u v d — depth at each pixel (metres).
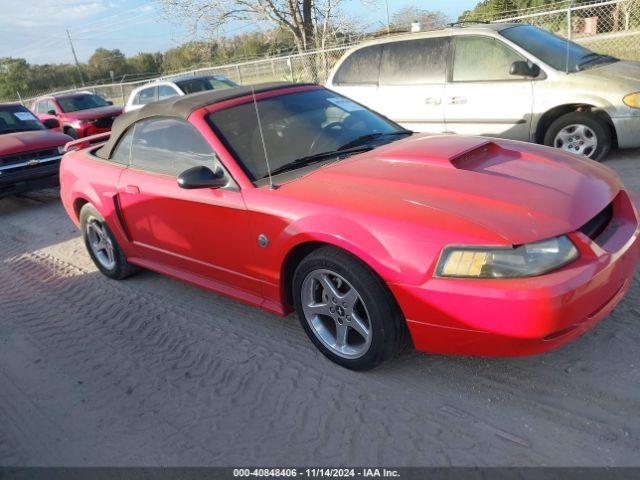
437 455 2.52
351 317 3.08
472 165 3.24
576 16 14.11
